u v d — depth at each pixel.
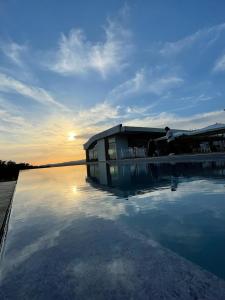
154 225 2.37
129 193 4.79
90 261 1.48
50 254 1.64
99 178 9.27
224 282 1.17
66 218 2.76
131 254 1.56
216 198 3.58
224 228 2.20
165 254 1.55
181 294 1.06
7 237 2.08
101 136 19.20
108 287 1.17
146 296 1.07
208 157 10.09
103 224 2.40
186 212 2.87
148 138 21.06
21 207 3.63
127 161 16.16
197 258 1.52
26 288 1.21
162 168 9.97
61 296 1.12
